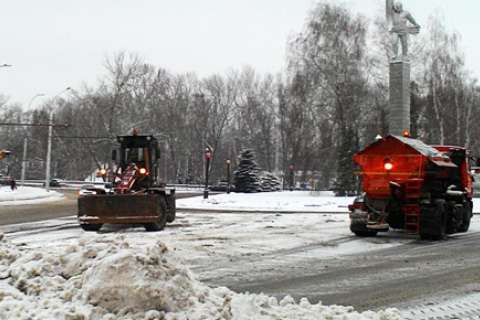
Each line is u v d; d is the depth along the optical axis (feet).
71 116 235.40
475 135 164.86
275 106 254.47
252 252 39.24
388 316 19.89
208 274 30.60
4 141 277.03
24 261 20.79
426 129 144.66
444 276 30.86
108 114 203.82
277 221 65.87
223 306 17.70
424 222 48.39
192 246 41.50
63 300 17.22
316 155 147.64
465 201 56.90
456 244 46.03
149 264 17.44
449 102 144.87
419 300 24.88
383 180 50.78
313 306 20.45
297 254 38.83
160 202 53.57
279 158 255.91
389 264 34.99
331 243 45.34
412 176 49.65
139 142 58.75
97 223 51.93
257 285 27.81
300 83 139.85
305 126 144.66
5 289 18.11
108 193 54.80
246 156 183.73
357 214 50.03
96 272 17.43
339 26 139.03
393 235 52.37
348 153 133.59
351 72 136.98
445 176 54.54
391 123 103.91
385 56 141.18
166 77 251.60
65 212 83.92
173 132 250.78
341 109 135.95
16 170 294.46
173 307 16.87
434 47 146.10
